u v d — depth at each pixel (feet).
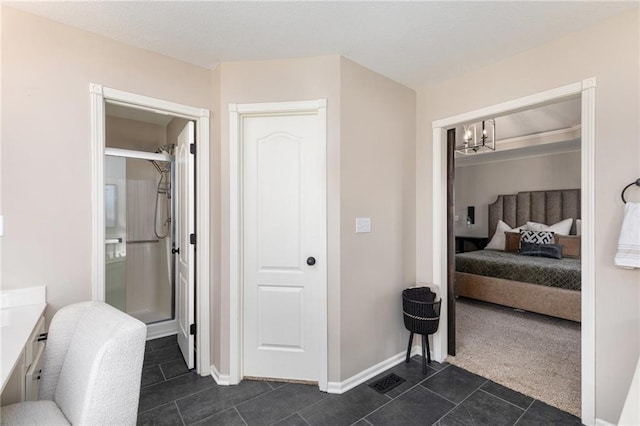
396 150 8.22
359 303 7.34
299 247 7.25
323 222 6.98
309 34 6.15
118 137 10.53
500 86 7.16
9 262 5.16
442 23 5.80
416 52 6.82
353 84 7.18
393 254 8.14
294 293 7.27
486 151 15.92
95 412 3.50
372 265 7.63
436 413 6.14
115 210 9.96
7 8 5.20
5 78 5.17
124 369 3.69
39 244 5.42
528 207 16.60
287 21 5.73
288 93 7.06
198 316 7.57
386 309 7.97
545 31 6.02
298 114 7.22
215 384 7.16
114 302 9.93
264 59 7.10
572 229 14.87
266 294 7.35
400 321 8.35
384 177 7.91
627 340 5.40
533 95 6.61
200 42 6.40
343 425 5.78
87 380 3.54
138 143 10.94
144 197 11.22
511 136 14.85
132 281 11.03
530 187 16.84
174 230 10.41
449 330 8.54
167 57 6.93
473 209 19.25
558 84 6.24
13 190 5.21
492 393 6.82
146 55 6.64
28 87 5.35
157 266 11.48
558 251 13.15
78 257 5.77
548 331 10.39
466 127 13.12
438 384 7.19
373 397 6.68
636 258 5.12
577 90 5.97
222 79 7.22
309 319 7.21
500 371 7.75
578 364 8.08
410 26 5.90
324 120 6.93
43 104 5.48
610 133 5.58
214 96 7.48
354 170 7.22
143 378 7.41
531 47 6.60
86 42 5.93
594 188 5.74
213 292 7.57
